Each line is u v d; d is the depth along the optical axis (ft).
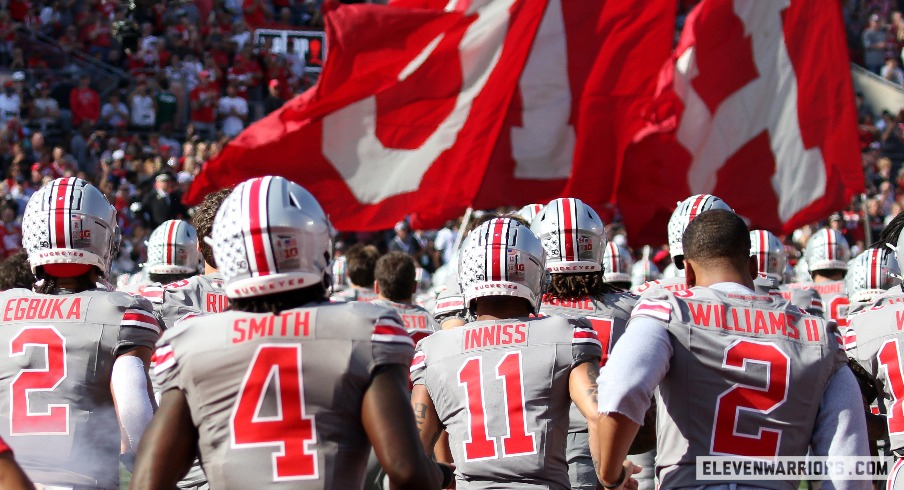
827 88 115.85
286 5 325.83
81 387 49.78
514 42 110.01
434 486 35.99
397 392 36.27
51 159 244.22
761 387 43.01
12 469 34.32
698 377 43.29
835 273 118.52
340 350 36.35
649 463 74.69
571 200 64.59
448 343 52.16
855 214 239.50
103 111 262.88
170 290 65.26
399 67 107.86
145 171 236.63
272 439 36.01
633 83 112.57
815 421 43.50
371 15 107.04
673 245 67.87
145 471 36.47
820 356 43.47
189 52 287.48
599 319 63.21
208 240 38.86
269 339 36.55
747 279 46.24
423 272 170.19
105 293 51.34
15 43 270.67
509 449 49.78
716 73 114.52
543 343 50.29
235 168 106.83
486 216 61.52
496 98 110.11
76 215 51.26
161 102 265.75
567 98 111.75
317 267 37.60
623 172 112.88
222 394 36.52
